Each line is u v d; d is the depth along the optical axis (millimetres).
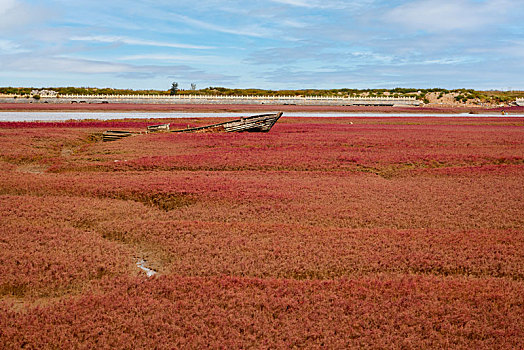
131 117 65688
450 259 12289
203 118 62875
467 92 136625
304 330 8898
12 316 9359
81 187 19906
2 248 12727
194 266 11797
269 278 11164
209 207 17344
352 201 18250
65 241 13469
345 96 133000
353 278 11203
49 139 35438
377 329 8898
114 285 10734
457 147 34469
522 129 51406
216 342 8430
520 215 16438
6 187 19766
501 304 9867
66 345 8406
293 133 43531
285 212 16625
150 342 8469
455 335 8742
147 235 14109
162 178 22062
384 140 37656
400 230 14703
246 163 26578
